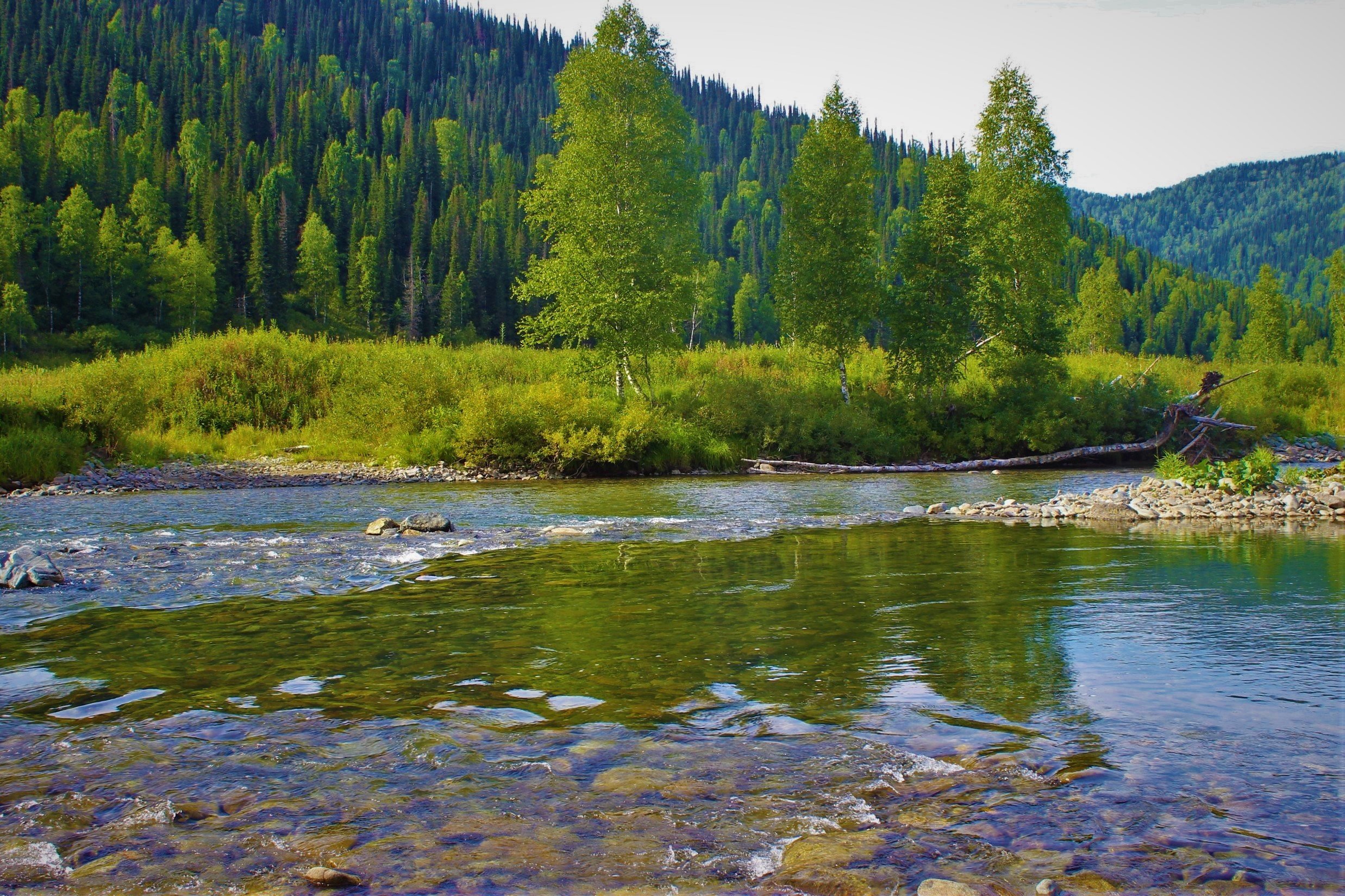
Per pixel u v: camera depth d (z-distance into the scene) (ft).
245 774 12.01
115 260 272.72
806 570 28.89
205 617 21.75
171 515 45.11
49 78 483.51
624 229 92.94
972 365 115.75
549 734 13.52
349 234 373.40
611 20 94.73
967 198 101.14
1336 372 140.26
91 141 368.48
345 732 13.62
